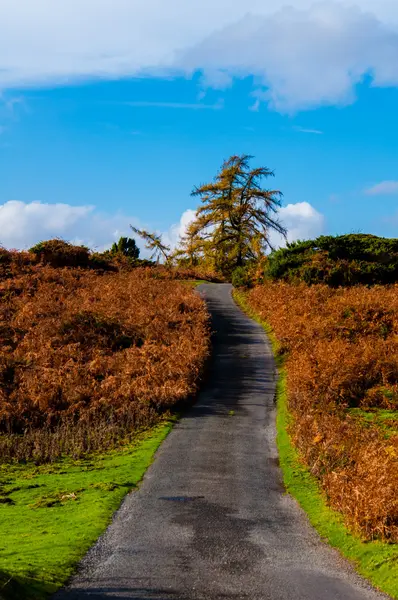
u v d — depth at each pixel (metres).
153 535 10.49
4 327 29.70
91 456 17.00
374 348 26.31
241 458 16.20
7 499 12.74
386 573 8.91
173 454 16.55
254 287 47.47
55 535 10.20
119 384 23.44
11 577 7.29
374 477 12.16
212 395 23.42
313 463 15.18
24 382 23.45
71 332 29.30
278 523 11.47
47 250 50.34
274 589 8.30
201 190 72.38
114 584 8.16
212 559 9.43
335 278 42.03
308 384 22.98
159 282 46.22
